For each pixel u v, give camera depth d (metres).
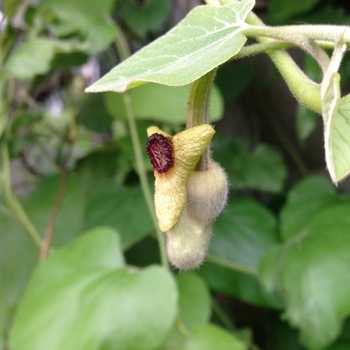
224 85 0.26
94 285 0.17
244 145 0.26
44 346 0.16
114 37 0.22
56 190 0.24
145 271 0.17
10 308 0.22
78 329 0.16
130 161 0.23
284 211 0.23
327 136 0.06
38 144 0.27
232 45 0.07
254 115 0.28
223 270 0.23
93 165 0.27
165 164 0.08
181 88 0.20
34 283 0.18
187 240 0.10
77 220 0.23
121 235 0.21
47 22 0.23
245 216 0.24
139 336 0.16
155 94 0.21
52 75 0.27
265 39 0.09
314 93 0.08
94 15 0.22
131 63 0.08
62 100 0.35
